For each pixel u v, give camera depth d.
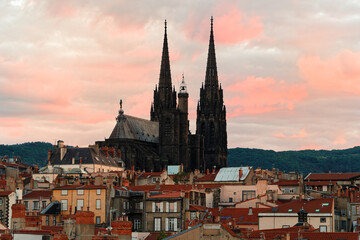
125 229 112.38
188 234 126.50
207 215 195.62
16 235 126.00
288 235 131.62
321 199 197.75
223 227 125.88
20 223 136.12
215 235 125.31
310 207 190.75
